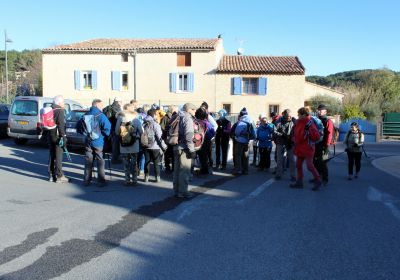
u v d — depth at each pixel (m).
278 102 30.12
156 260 4.62
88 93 31.11
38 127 15.05
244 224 6.08
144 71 30.72
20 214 6.38
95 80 30.94
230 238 5.42
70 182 9.16
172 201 7.46
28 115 15.34
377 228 6.03
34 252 4.79
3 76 60.31
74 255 4.72
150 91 30.73
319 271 4.40
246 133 10.85
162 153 10.41
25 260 4.55
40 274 4.20
